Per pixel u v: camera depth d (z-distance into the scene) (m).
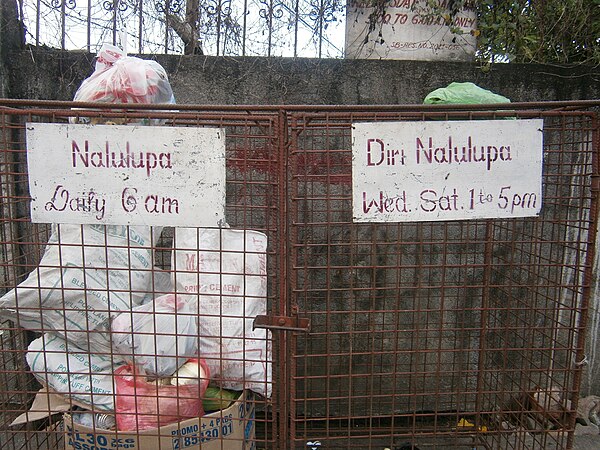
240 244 2.23
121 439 1.96
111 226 2.12
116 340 2.05
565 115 1.94
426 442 2.72
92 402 1.96
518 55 3.05
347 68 2.75
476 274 2.82
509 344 2.88
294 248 1.93
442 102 2.30
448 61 2.79
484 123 1.85
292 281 1.94
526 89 2.81
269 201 1.90
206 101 2.73
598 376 2.97
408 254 2.78
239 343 2.14
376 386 2.87
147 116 1.83
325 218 2.73
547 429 2.35
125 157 1.78
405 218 1.89
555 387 2.93
